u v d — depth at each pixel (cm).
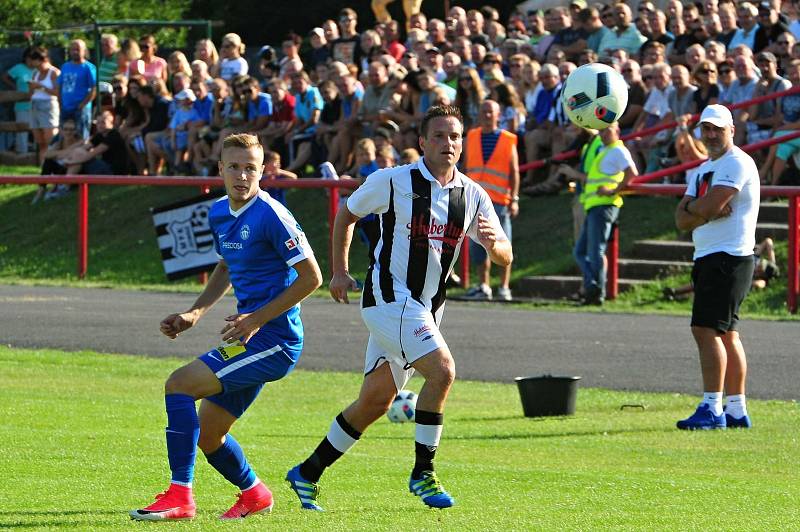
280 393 2858
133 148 6197
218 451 1582
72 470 1909
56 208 6225
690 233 4728
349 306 4478
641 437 2323
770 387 2850
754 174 2430
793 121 4584
